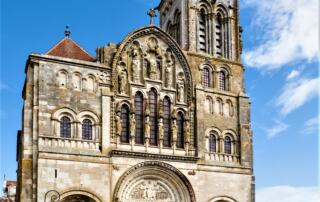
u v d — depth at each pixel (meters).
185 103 70.06
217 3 78.31
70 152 59.84
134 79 67.00
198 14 76.44
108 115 63.66
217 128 71.56
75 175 59.50
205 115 71.06
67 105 61.62
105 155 61.88
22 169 57.44
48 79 61.34
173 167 65.75
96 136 62.41
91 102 63.16
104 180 61.00
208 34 76.44
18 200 65.06
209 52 75.75
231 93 74.31
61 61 62.56
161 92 68.56
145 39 69.19
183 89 70.62
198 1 76.75
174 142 67.62
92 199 59.94
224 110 73.06
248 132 73.81
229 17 78.44
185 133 68.75
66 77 62.53
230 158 71.56
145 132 65.75
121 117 65.19
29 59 61.22
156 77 68.94
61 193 58.16
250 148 73.44
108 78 65.12
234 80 75.56
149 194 64.81
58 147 59.66
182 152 67.88
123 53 67.06
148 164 64.12
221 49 77.31
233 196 69.75
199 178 67.69
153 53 69.56
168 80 69.69
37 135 58.97
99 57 65.94
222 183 69.38
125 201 62.59
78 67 63.53
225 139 72.12
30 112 59.78
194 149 68.69
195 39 74.44
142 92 67.12
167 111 68.88
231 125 73.00
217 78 74.19
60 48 66.31
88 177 60.19
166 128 68.31
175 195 66.38
